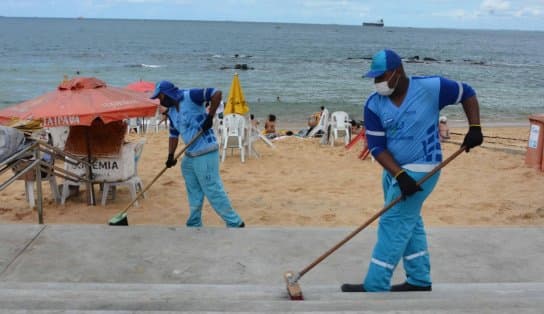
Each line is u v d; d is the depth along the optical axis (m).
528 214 6.93
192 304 2.96
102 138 7.28
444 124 14.64
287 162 10.81
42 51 74.94
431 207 7.39
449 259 4.55
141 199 7.80
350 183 9.01
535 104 34.16
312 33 190.88
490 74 58.41
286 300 3.29
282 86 41.09
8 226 5.12
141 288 3.70
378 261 3.44
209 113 5.12
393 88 3.16
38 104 6.74
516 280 4.19
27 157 6.83
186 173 5.40
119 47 88.25
